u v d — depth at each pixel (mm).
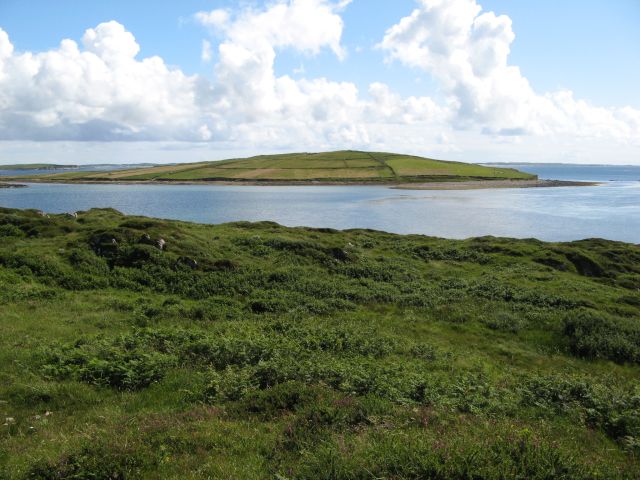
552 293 24734
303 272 27094
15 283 21641
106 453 7383
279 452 7621
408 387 11289
